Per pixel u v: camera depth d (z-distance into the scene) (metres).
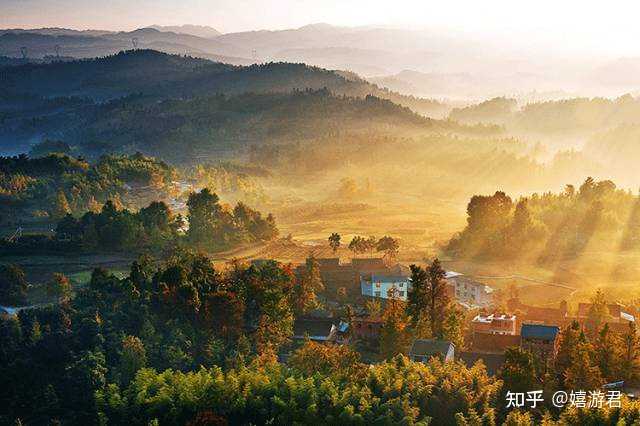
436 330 136.62
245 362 122.81
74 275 173.62
